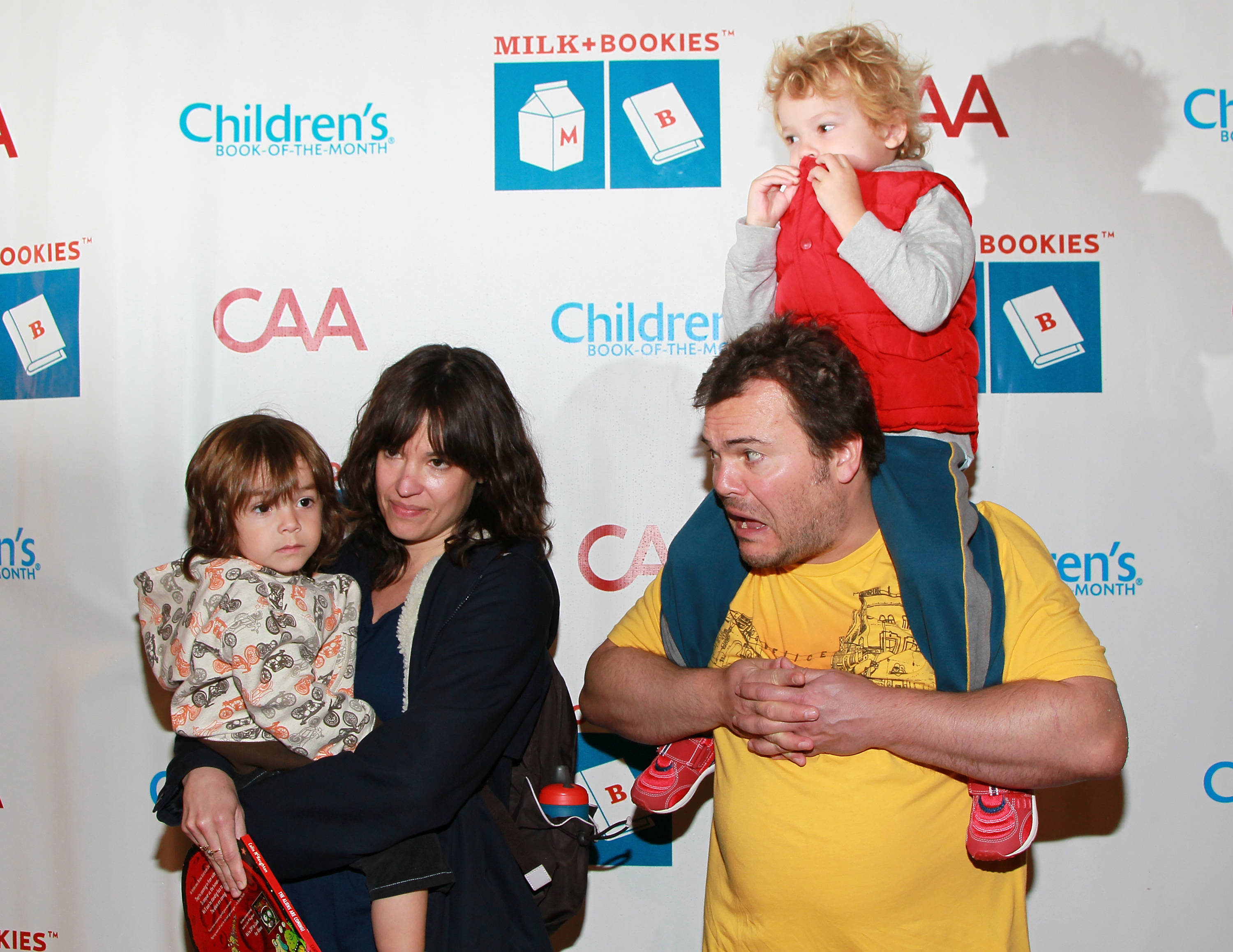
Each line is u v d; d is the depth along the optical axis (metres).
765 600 1.38
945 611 1.22
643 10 2.04
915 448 1.42
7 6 2.12
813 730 1.21
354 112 2.06
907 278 1.48
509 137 2.05
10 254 2.12
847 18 2.02
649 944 2.04
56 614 2.10
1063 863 1.99
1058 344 2.01
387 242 2.06
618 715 1.44
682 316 2.04
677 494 2.05
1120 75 2.00
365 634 1.49
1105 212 2.00
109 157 2.09
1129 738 1.98
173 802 1.39
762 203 1.73
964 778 1.29
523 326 2.05
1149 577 1.98
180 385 2.08
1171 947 1.97
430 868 1.30
